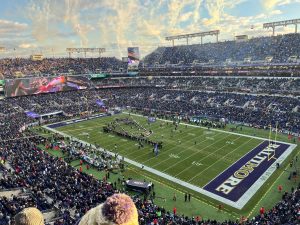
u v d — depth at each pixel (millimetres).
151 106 81500
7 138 51281
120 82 107062
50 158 41375
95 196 29484
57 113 76500
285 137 52281
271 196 32250
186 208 30719
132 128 61281
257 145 48500
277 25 102000
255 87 81062
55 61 108375
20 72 94188
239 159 42750
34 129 62844
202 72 100188
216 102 77812
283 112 63469
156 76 111312
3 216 24266
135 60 112250
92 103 85938
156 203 31844
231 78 91312
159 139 53438
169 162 42688
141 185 33812
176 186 35500
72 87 94375
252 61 91125
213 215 29266
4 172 35562
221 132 56625
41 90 86562
